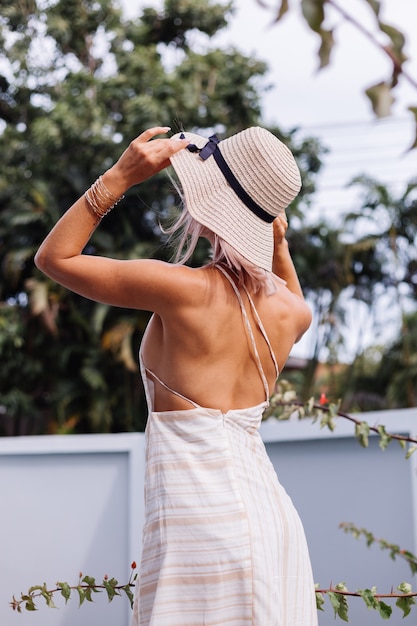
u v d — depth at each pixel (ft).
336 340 45.88
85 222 5.74
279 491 6.10
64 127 45.42
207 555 5.57
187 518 5.66
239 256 5.95
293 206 45.85
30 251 44.86
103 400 44.37
